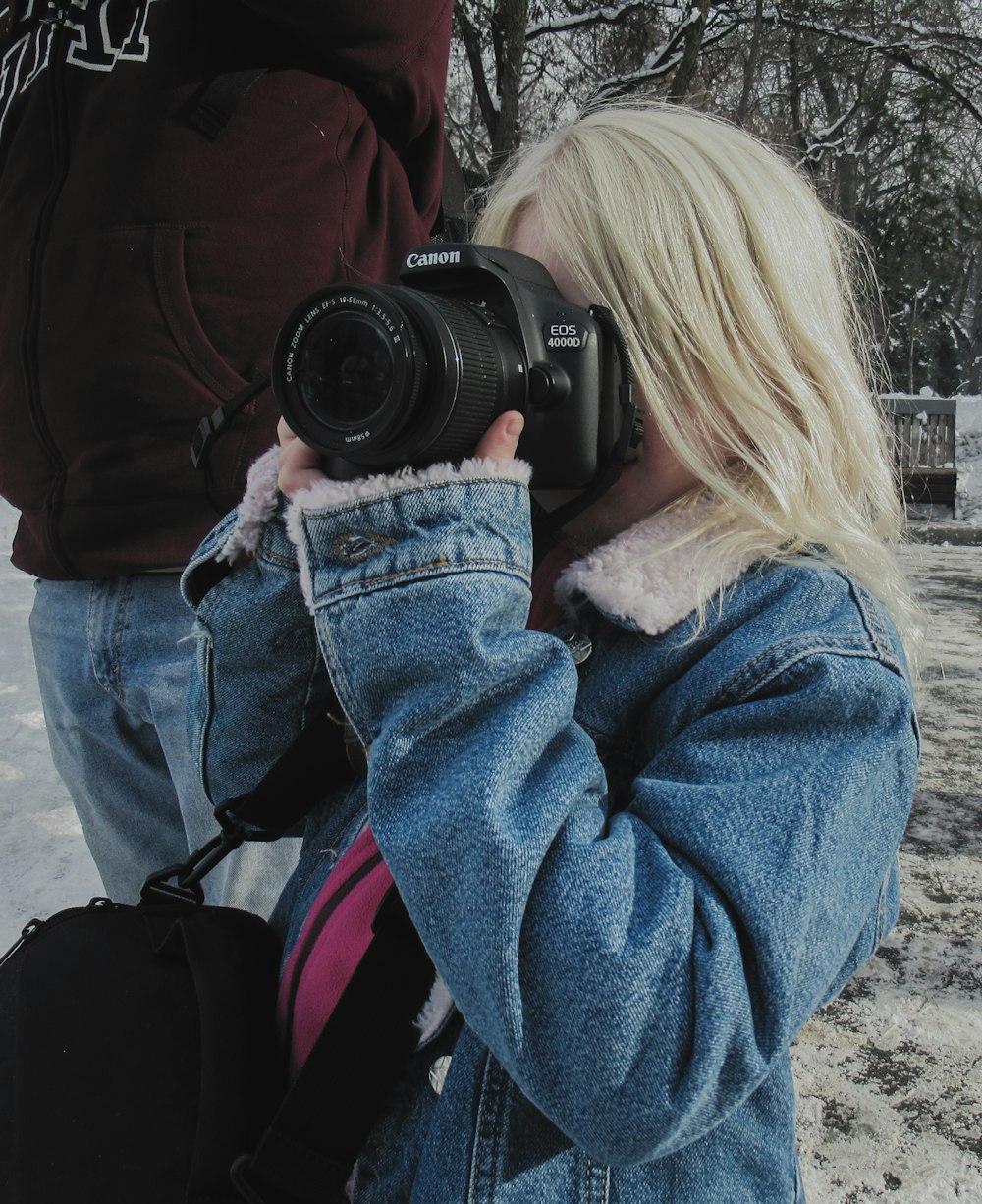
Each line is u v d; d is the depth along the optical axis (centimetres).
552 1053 66
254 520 92
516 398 77
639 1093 65
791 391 85
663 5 962
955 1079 171
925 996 194
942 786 297
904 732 75
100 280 136
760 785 71
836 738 73
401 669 72
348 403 72
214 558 97
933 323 1798
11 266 143
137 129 135
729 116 1098
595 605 84
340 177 148
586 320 79
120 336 136
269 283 141
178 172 135
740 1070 66
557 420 79
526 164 98
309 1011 81
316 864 95
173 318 136
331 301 71
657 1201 76
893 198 1378
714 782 73
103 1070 81
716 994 65
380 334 69
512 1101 76
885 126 1307
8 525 632
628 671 84
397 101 155
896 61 1198
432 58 158
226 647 95
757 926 67
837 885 70
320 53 143
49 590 152
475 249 79
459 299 81
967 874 243
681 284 83
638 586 81
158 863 158
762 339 84
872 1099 167
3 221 145
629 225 84
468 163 1032
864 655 75
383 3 141
